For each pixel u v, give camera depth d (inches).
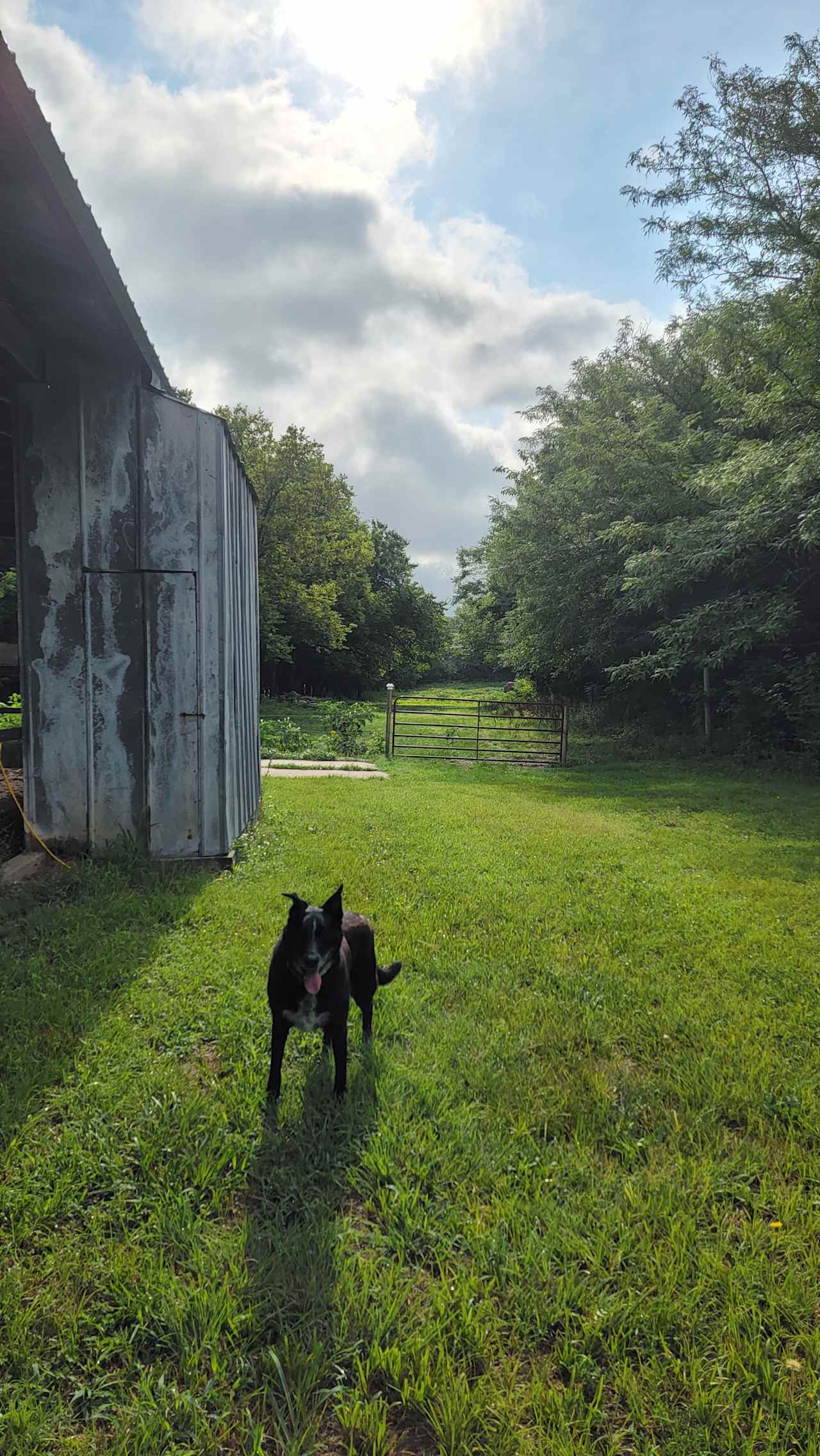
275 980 115.0
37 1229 87.6
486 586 1588.3
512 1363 73.4
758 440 607.2
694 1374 72.0
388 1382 71.2
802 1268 87.6
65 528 241.3
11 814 265.4
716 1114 119.4
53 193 149.4
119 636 244.7
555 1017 152.6
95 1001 145.3
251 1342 74.3
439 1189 98.5
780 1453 65.1
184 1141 103.1
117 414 241.8
